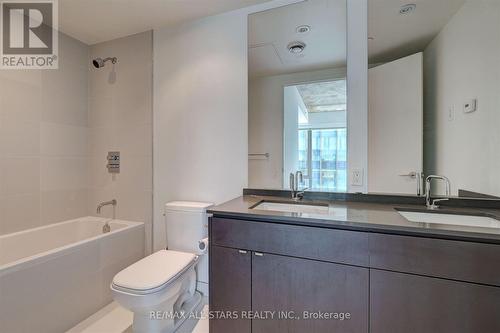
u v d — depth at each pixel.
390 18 1.60
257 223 1.24
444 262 0.95
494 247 0.90
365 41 1.65
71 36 2.30
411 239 1.00
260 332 1.24
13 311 1.33
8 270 1.31
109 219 2.39
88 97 2.48
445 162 1.50
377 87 1.63
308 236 1.15
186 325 1.65
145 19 2.03
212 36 1.99
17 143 1.93
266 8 1.84
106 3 1.81
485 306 0.91
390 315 1.03
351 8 1.67
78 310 1.67
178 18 2.02
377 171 1.62
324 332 1.13
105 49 2.40
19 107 1.94
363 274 1.07
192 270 1.80
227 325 1.30
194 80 2.06
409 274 1.00
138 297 1.29
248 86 1.91
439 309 0.96
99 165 2.45
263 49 1.86
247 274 1.26
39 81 2.07
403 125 1.58
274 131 1.85
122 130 2.34
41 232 2.05
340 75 1.71
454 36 1.48
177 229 1.89
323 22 1.73
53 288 1.52
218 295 1.32
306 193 1.75
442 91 1.50
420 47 1.54
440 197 1.48
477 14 1.43
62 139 2.25
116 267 1.97
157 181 2.21
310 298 1.15
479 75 1.43
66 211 2.29
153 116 2.21
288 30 1.80
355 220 1.10
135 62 2.27
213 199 2.01
